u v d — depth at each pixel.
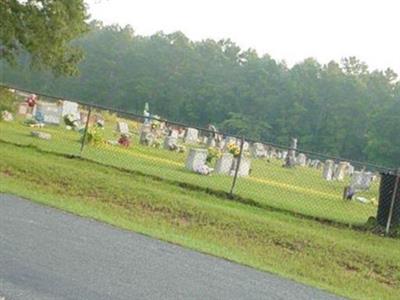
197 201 17.14
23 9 28.20
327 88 127.31
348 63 137.50
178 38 145.00
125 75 142.00
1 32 28.31
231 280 9.37
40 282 7.25
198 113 135.50
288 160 45.69
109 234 11.05
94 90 139.75
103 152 25.75
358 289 11.62
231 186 21.56
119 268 8.62
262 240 14.48
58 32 28.66
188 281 8.70
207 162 28.95
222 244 13.43
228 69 142.00
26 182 16.50
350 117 122.62
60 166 18.77
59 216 11.89
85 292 7.21
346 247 14.57
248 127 126.50
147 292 7.71
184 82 139.00
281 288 9.62
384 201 17.55
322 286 10.73
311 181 33.78
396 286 12.66
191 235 13.72
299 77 133.50
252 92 132.75
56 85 132.38
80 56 30.09
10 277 7.23
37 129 31.83
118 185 17.42
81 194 16.42
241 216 15.94
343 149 122.12
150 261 9.48
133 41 149.00
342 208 22.09
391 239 16.81
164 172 22.42
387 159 109.06
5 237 9.20
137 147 32.94
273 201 20.05
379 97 124.88
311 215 18.48
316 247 14.31
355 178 32.69
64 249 9.12
